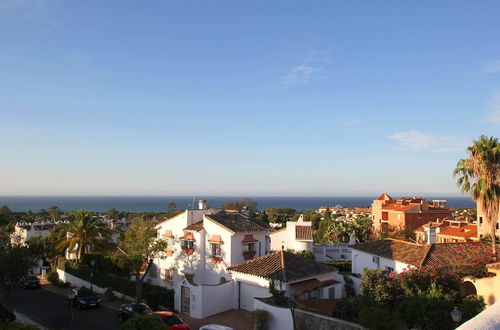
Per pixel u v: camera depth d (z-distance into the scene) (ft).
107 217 433.07
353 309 69.31
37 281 138.41
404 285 70.74
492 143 94.38
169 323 77.82
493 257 85.25
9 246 94.68
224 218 123.13
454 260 97.25
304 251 146.51
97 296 110.83
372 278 74.64
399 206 286.46
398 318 61.36
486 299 71.05
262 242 123.44
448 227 235.20
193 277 120.88
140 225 120.88
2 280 88.12
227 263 113.60
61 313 100.99
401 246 111.34
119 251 147.43
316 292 94.22
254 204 605.73
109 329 86.53
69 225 150.92
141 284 110.93
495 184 93.76
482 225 198.90
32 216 415.23
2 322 55.16
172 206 468.75
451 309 60.80
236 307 98.37
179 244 128.57
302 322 71.87
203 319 90.27
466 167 98.58
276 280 87.25
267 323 77.30
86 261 146.41
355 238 197.26
